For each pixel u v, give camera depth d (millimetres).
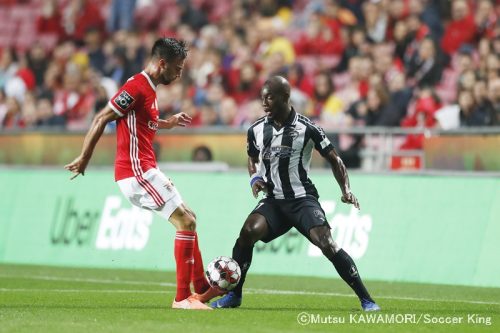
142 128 24469
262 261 38875
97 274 38250
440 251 35719
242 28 59406
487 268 34531
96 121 24094
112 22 67000
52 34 69375
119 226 42219
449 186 36250
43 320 22062
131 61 58594
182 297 24859
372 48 51656
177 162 41844
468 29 51000
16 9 75625
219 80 54250
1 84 65562
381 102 44812
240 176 40438
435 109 43781
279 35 59594
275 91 24578
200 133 41250
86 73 60312
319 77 49406
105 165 43469
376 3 54500
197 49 58281
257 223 24906
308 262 37719
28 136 45062
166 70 24438
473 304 27781
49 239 43844
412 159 37531
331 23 56781
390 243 36688
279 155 24828
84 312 23859
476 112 41219
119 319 22250
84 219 43188
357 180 38062
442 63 48438
